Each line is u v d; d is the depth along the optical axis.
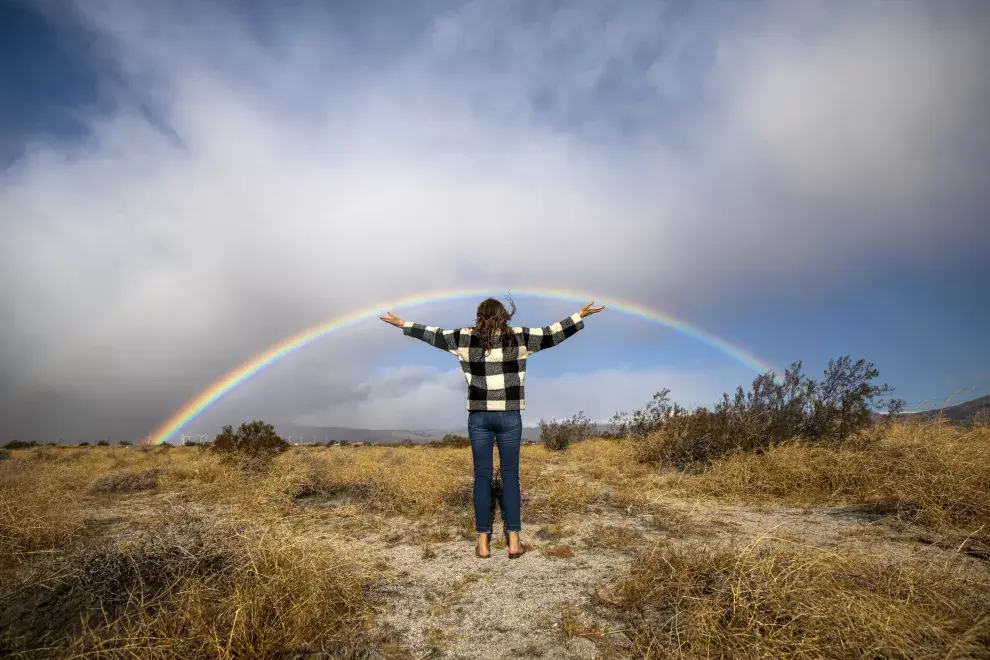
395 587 3.62
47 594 3.01
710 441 8.72
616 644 2.65
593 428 16.31
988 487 4.66
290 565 3.24
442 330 4.38
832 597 2.57
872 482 5.80
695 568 3.14
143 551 3.39
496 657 2.60
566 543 4.54
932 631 2.34
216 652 2.51
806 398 8.78
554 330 4.39
